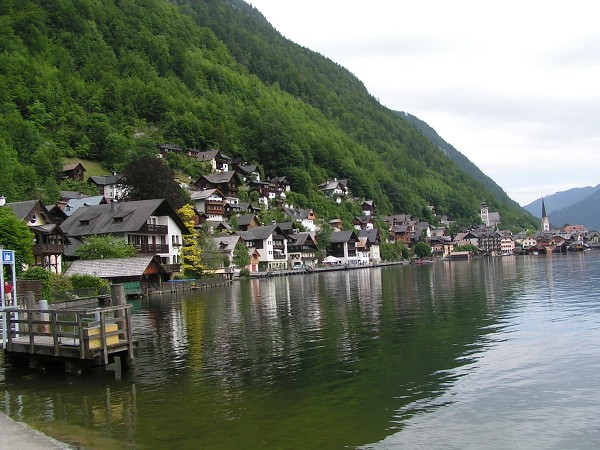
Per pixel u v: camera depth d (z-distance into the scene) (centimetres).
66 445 1548
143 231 7938
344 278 9956
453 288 6359
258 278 11250
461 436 1562
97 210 8412
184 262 9031
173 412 1833
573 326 3225
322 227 17475
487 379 2123
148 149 17275
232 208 15575
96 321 2489
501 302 4606
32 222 7075
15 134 15075
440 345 2795
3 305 3025
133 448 1524
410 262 19275
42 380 2338
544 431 1589
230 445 1528
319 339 3084
